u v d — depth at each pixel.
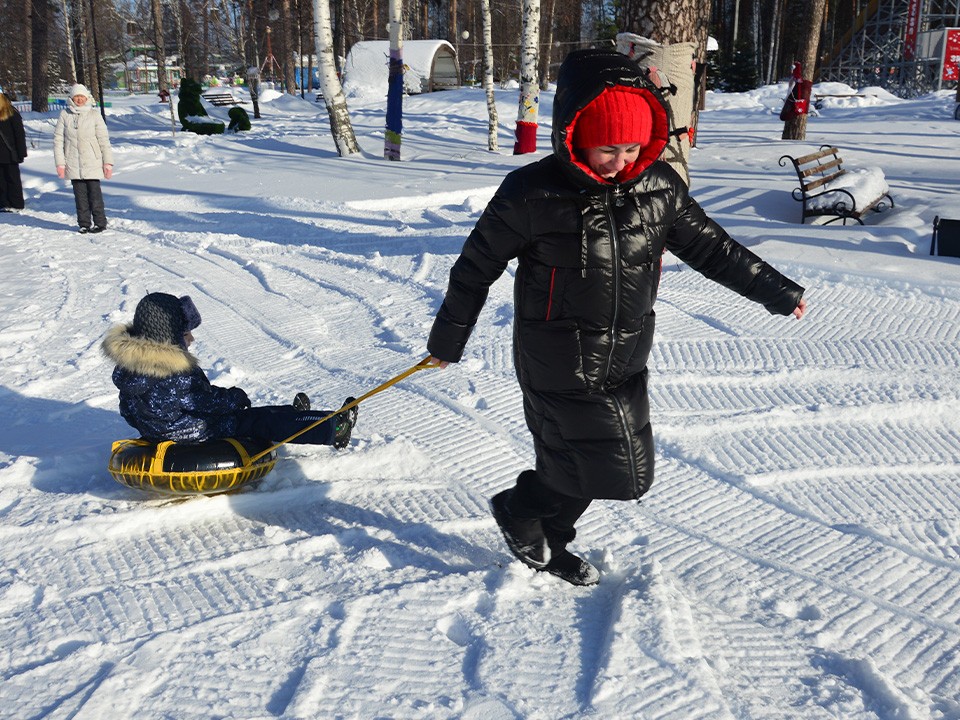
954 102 27.56
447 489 4.03
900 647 2.86
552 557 3.16
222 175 14.89
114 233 10.68
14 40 41.50
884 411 4.78
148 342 3.53
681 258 2.94
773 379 5.20
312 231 10.09
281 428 3.70
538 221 2.64
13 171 12.24
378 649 2.75
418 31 53.91
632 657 2.67
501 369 5.50
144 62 52.69
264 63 45.94
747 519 3.77
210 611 2.99
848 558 3.43
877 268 7.12
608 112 2.45
